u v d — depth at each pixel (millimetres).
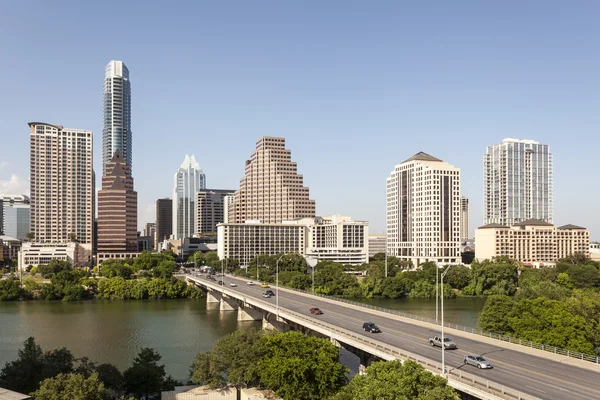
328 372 85812
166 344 152000
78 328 177000
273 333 108375
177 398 94438
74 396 72438
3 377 85812
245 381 97438
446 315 192125
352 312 139750
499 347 94188
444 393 60875
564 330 107312
